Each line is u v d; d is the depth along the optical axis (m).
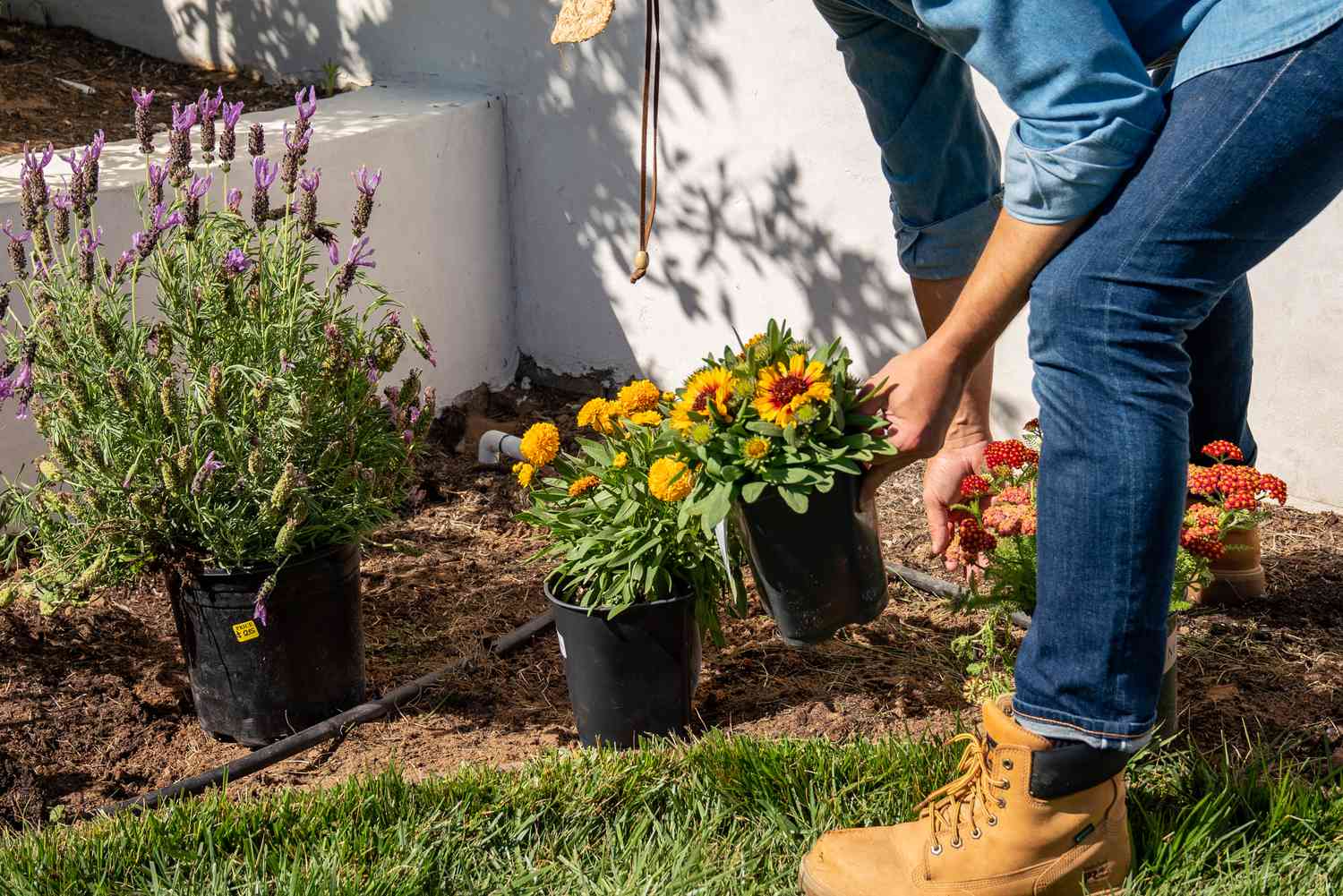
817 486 2.00
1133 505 1.64
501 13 4.29
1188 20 1.68
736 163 4.03
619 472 2.50
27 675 2.76
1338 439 3.34
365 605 3.19
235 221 2.62
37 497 2.71
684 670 2.52
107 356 2.46
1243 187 1.55
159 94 4.69
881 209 3.81
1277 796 2.07
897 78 2.19
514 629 3.08
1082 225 1.67
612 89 4.16
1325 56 1.50
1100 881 1.89
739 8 3.87
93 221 3.21
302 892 1.93
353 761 2.57
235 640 2.55
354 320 2.75
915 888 1.90
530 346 4.66
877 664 2.82
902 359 1.90
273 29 4.84
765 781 2.21
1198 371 2.44
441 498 3.79
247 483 2.47
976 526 2.27
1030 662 1.78
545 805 2.19
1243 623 2.88
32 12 5.37
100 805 2.42
